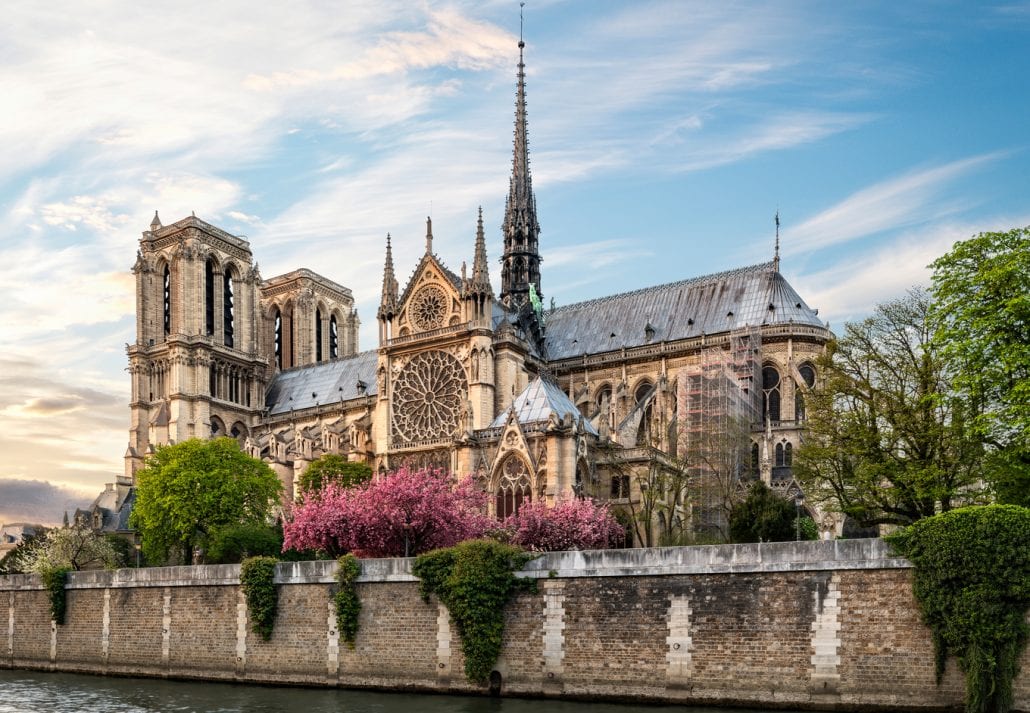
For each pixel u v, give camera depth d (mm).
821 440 73500
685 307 130625
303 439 132375
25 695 64625
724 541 90938
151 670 72688
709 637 52938
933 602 47469
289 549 90562
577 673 56000
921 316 69500
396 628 61844
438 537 75375
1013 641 46031
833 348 72438
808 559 51188
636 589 55219
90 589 78125
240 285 165375
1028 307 58156
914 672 48062
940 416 66562
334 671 63625
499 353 116750
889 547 49469
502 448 91625
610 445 95750
